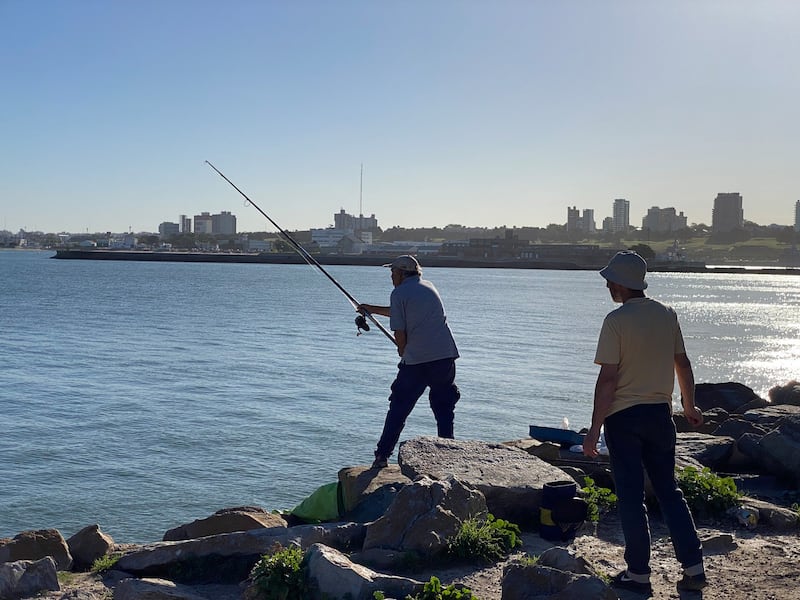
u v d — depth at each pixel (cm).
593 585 446
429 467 681
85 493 1457
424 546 555
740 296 10806
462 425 2086
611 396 498
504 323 5653
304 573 493
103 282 10600
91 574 600
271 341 4031
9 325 4728
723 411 1244
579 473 750
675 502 504
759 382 3092
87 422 2039
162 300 7275
